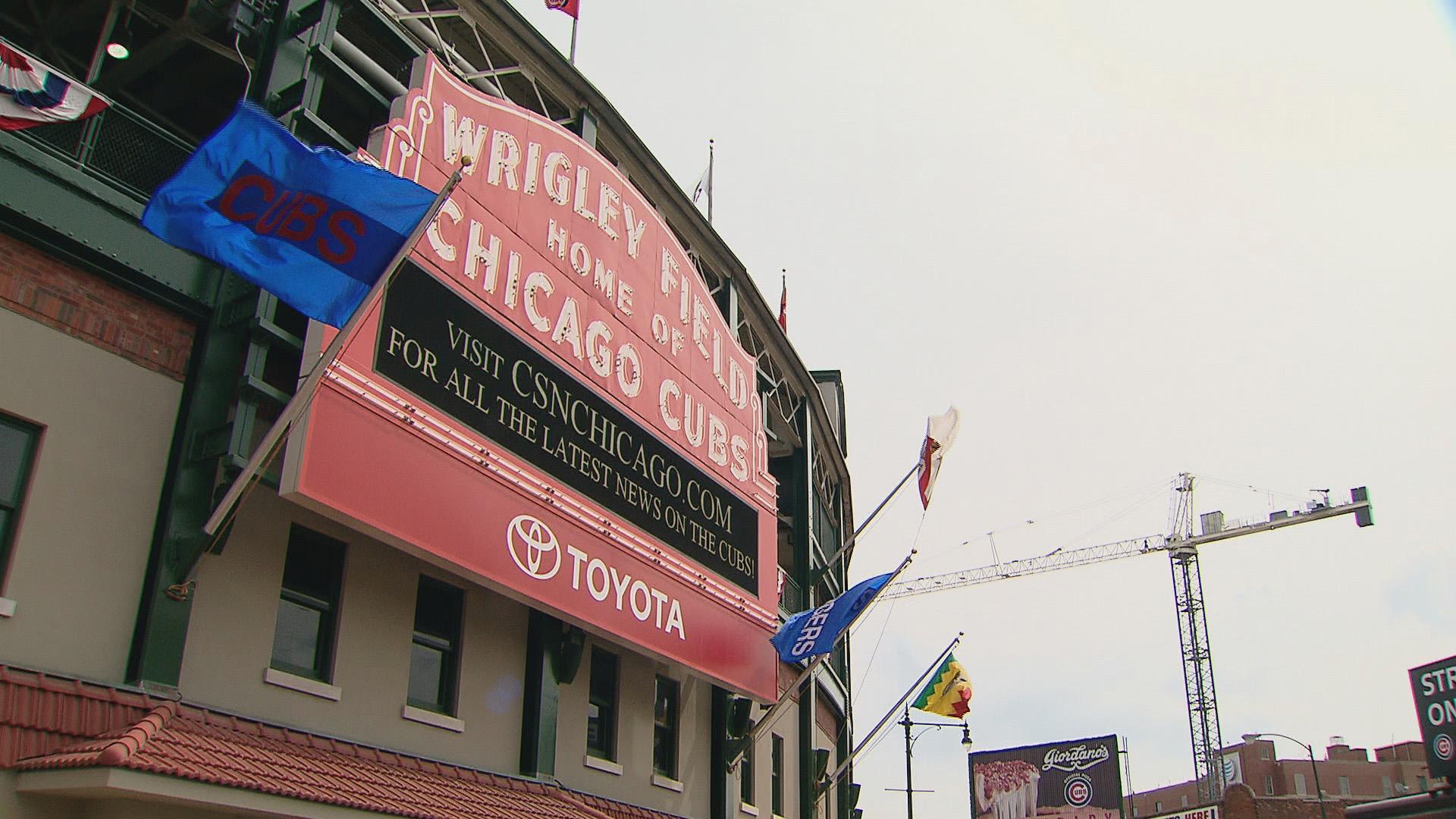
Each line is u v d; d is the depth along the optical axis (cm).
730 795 2192
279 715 1293
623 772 1892
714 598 2062
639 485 1894
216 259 1112
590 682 1866
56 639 1111
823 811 3031
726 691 2225
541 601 1588
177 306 1298
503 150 1689
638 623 1808
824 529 3272
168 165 1365
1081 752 6694
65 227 1193
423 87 1545
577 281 1823
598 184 1933
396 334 1403
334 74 1553
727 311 2573
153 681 1155
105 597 1162
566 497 1681
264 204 1138
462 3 1912
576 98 2106
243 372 1325
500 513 1534
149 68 1734
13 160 1164
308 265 1165
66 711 1066
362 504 1299
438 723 1509
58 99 1166
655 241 2095
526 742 1662
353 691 1397
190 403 1275
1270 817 6638
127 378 1238
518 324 1655
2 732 1011
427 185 1511
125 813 1033
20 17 1745
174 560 1200
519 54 2009
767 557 2309
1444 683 3456
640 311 2000
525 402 1634
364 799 1148
